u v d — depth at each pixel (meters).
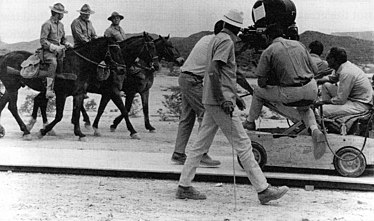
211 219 7.83
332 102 10.19
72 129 14.75
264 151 9.96
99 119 14.38
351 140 9.80
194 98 10.23
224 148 12.61
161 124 14.21
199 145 8.78
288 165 9.95
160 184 9.82
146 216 7.93
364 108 10.16
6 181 9.88
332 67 10.48
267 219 7.88
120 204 8.52
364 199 9.02
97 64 13.83
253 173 8.52
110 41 13.77
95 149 12.65
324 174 10.08
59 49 13.70
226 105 8.36
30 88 14.16
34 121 14.25
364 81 10.23
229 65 8.48
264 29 10.18
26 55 14.09
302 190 9.56
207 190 9.44
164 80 14.23
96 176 10.38
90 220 7.72
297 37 10.35
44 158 11.34
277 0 9.99
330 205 8.64
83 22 14.34
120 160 11.22
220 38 8.45
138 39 14.09
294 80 9.46
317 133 9.36
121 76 14.05
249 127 10.24
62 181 9.95
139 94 14.72
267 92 9.81
